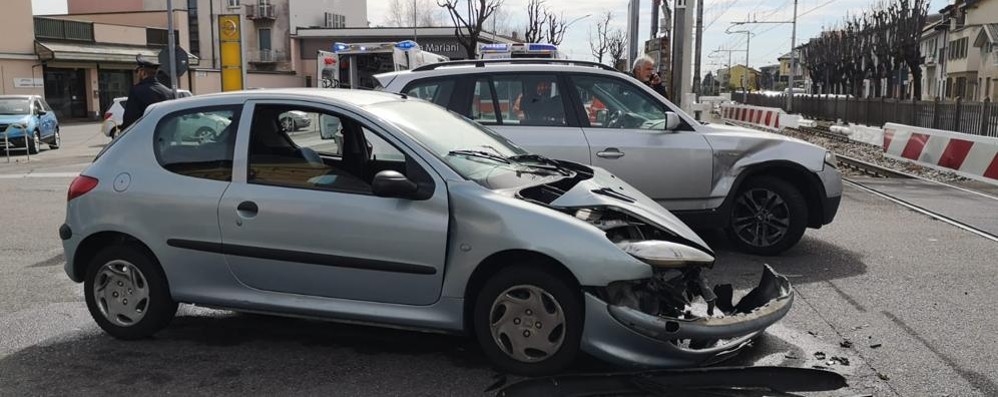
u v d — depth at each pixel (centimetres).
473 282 430
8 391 416
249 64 6688
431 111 516
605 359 410
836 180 724
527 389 404
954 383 421
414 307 439
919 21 4872
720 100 3750
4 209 1021
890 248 751
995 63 5141
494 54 2139
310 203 445
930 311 547
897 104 2478
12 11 3988
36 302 583
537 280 416
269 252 453
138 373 440
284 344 486
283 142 478
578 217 422
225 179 466
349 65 2317
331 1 7306
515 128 700
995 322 523
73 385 424
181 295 476
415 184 430
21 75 4053
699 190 703
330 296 452
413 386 419
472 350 471
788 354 460
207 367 449
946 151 1366
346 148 517
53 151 2184
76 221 490
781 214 714
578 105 708
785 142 716
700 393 393
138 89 810
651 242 409
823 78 7306
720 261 700
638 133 701
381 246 434
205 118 480
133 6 6794
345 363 454
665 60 2080
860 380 423
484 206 419
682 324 396
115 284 491
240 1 6569
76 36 4425
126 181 481
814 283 622
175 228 468
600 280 400
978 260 701
